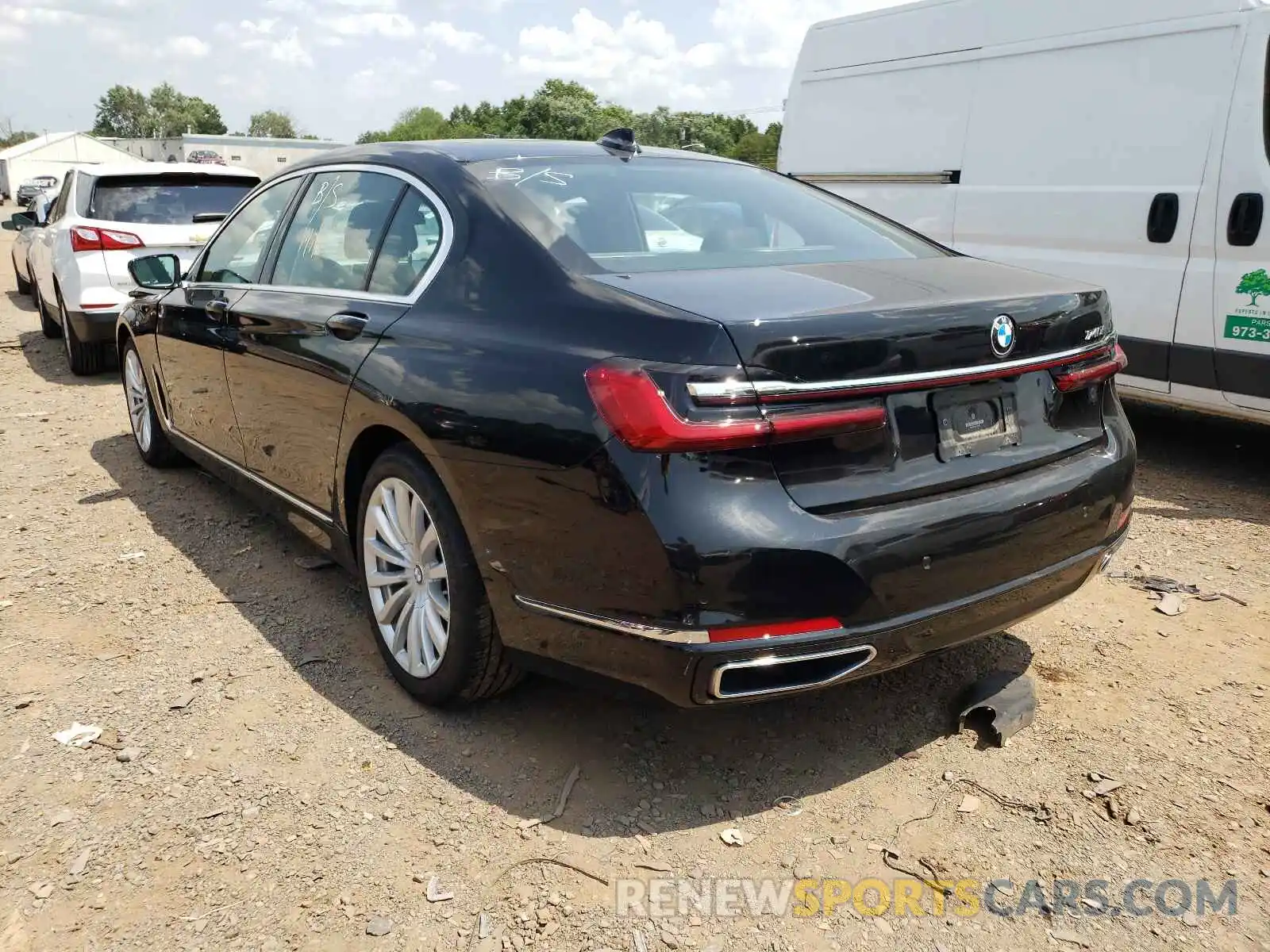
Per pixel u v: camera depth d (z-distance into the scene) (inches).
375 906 90.5
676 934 87.7
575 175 126.3
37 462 225.1
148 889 92.2
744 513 87.9
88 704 122.8
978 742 116.7
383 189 133.7
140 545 174.2
